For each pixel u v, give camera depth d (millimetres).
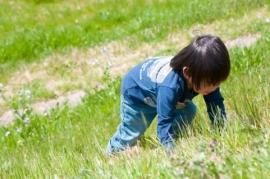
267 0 12391
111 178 3426
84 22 14281
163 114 3885
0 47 13055
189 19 12508
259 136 3420
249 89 5168
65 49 12609
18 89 10750
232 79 7082
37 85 10758
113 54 11641
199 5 13227
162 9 14016
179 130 4500
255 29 10727
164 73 3986
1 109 9914
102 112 7895
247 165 2881
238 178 2773
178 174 2904
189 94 3965
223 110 4254
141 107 4445
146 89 4164
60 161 4543
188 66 3693
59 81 10789
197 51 3625
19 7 16859
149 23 13008
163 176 3152
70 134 6410
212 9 12656
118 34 12828
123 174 3463
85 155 4711
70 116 8234
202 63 3588
